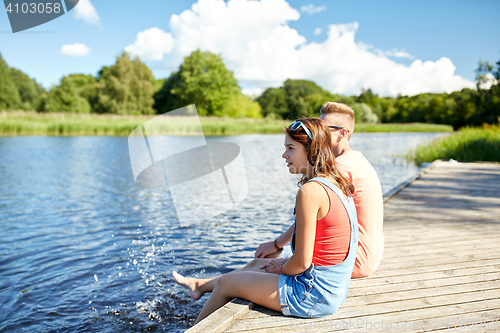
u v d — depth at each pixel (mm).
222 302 1850
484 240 3086
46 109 45688
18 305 2492
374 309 1825
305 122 1604
